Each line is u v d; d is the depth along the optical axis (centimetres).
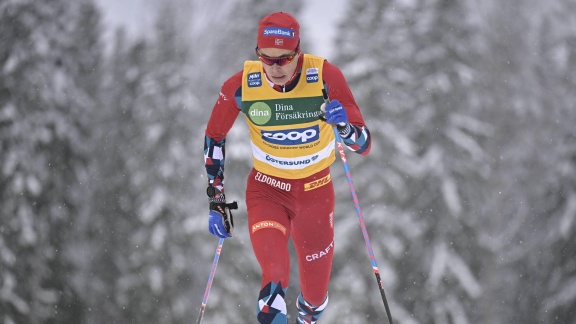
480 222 7850
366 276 7162
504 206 8956
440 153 7519
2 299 7694
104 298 8456
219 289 7444
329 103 1516
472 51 9019
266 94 1636
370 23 8131
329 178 1788
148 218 7900
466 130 7731
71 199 8462
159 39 9556
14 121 8144
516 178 9150
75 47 9281
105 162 8956
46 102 8500
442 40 8106
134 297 7881
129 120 8950
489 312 8050
